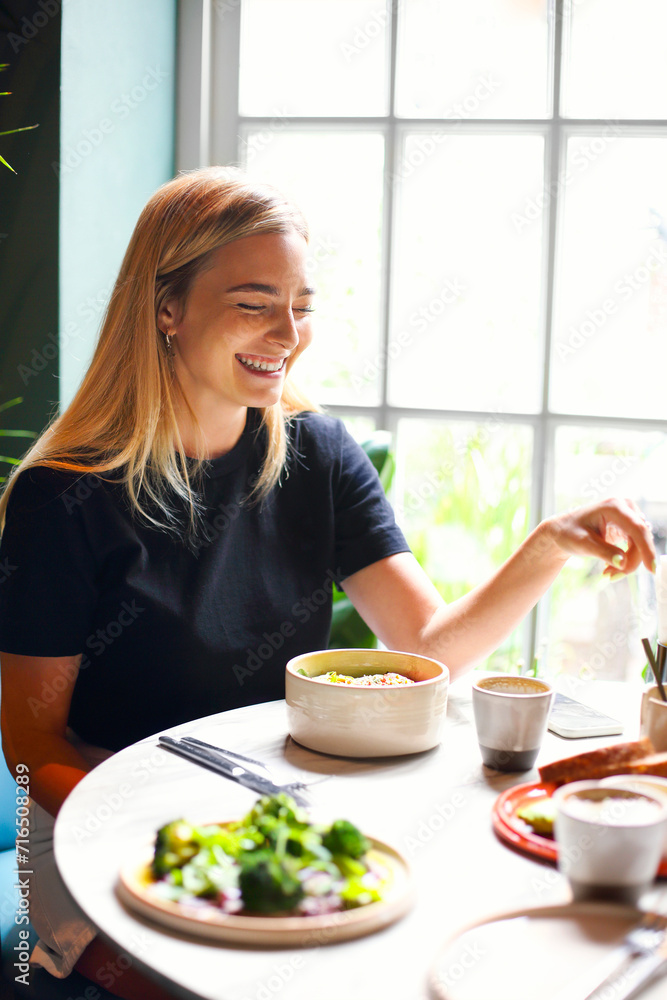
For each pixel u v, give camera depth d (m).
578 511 0.92
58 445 1.04
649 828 0.51
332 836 0.55
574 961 0.47
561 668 1.88
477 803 0.68
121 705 1.01
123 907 0.52
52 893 0.87
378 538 1.15
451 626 1.01
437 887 0.55
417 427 1.88
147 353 1.02
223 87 1.82
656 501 1.83
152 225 1.03
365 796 0.69
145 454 1.00
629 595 1.83
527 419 1.85
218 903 0.51
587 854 0.52
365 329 1.87
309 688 0.77
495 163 1.80
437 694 0.78
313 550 1.15
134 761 0.76
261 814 0.57
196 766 0.75
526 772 0.75
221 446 1.10
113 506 1.00
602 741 0.83
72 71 1.41
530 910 0.51
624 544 0.96
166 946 0.48
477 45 1.76
